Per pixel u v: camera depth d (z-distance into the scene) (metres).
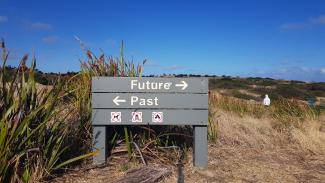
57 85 4.96
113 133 5.54
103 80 4.89
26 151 3.80
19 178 3.98
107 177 4.45
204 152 5.04
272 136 7.12
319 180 4.79
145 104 4.91
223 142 6.58
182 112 4.94
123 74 5.82
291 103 10.02
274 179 4.77
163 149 5.39
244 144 6.58
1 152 3.64
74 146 4.84
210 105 9.51
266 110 10.63
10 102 4.06
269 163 5.50
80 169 4.67
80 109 5.16
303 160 5.77
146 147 5.23
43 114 4.29
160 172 4.54
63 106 5.54
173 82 4.93
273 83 44.91
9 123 3.89
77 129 4.98
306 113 8.81
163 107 4.92
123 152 5.34
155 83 4.91
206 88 4.95
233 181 4.61
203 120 4.96
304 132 7.11
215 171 4.95
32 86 4.32
